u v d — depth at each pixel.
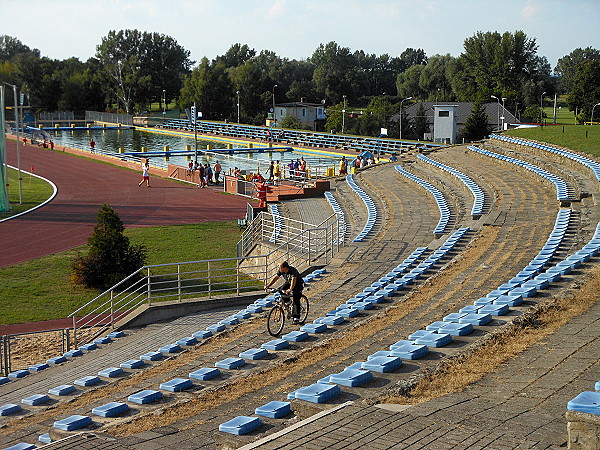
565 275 17.75
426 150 54.47
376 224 32.44
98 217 29.45
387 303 18.80
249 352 14.97
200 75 135.38
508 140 48.34
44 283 29.30
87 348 20.03
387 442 8.09
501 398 9.74
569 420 7.51
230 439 9.16
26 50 193.75
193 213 46.16
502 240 24.77
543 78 155.75
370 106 108.94
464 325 13.60
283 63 193.38
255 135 102.69
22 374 17.78
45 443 11.31
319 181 45.22
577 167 35.34
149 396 12.66
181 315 23.56
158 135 115.06
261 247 31.30
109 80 147.12
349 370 11.69
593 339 12.25
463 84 140.88
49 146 90.38
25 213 45.81
